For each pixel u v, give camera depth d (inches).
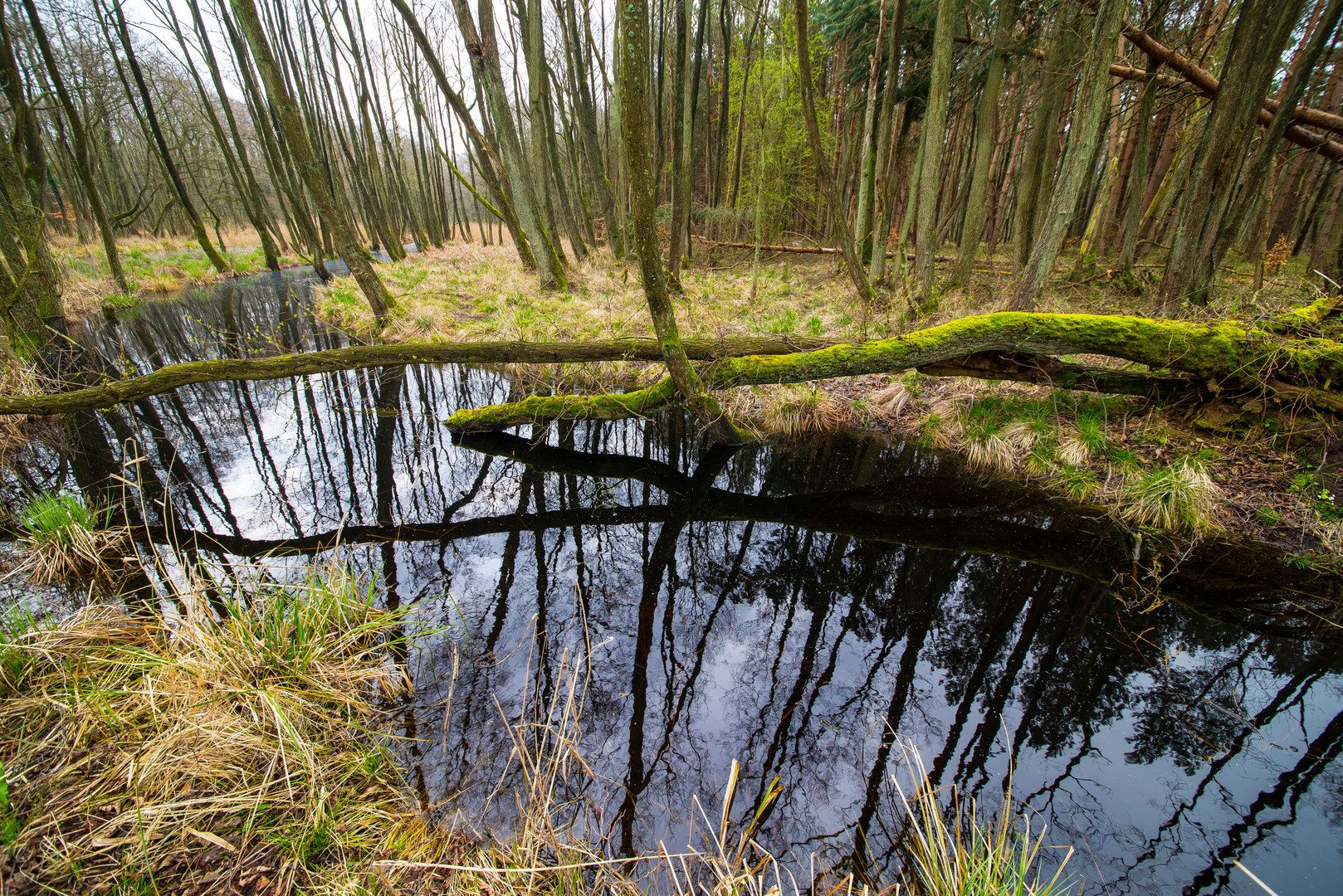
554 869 59.8
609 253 701.9
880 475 192.4
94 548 127.7
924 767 86.4
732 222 658.8
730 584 137.9
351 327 361.1
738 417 235.9
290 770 71.3
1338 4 171.9
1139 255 451.2
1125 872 69.8
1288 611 121.0
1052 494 171.8
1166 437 171.2
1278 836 74.7
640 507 175.6
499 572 136.4
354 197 1061.1
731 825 75.9
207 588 106.2
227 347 331.0
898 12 307.4
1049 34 294.2
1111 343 160.4
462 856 65.8
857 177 585.0
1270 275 279.7
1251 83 187.0
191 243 914.1
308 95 675.4
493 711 91.0
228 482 180.7
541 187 484.4
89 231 778.8
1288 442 155.9
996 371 180.2
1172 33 291.6
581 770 81.7
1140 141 291.4
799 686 104.3
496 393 271.9
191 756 68.2
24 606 107.2
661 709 96.6
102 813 61.3
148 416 235.8
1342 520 137.6
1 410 190.7
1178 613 121.6
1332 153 210.8
